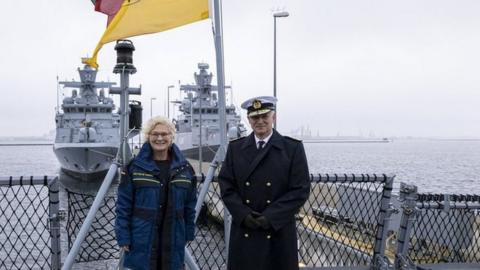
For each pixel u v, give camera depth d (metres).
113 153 37.47
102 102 43.12
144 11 3.72
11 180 3.45
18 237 4.72
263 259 3.26
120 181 3.22
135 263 3.14
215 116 37.00
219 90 3.90
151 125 3.23
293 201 3.21
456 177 58.81
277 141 3.36
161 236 3.19
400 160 108.50
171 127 3.26
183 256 3.30
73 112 42.06
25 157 142.25
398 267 4.29
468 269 4.55
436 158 122.56
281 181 3.29
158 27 3.71
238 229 3.37
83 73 42.25
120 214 3.18
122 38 3.65
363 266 4.46
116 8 3.75
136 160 3.22
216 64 3.89
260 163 3.31
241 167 3.35
